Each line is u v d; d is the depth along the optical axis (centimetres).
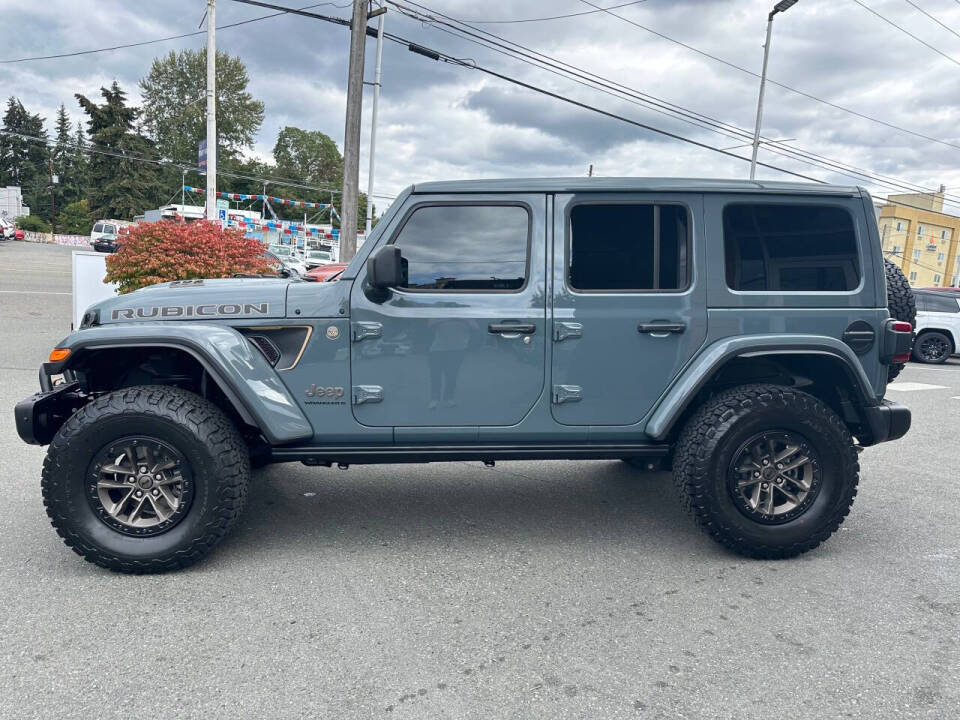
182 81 7381
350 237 1445
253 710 215
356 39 1382
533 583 313
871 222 346
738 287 338
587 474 496
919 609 291
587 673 239
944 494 462
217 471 308
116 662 242
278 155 9162
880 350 345
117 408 302
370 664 243
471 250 331
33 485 437
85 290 1045
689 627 273
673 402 329
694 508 330
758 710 219
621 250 335
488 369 330
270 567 326
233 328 323
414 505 421
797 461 334
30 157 9269
